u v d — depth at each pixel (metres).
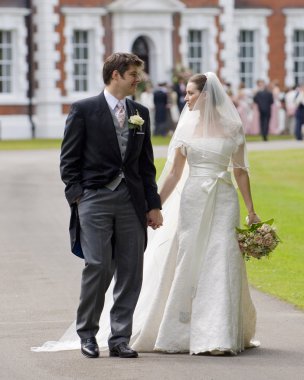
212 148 15.89
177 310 15.62
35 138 73.50
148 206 15.70
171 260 15.98
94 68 75.69
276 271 23.14
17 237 28.02
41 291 20.83
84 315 15.52
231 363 14.89
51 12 73.75
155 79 77.00
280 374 14.27
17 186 40.62
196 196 15.86
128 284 15.55
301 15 82.69
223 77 80.62
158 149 57.19
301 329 17.33
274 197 36.59
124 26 75.38
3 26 72.81
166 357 15.35
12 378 14.24
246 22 81.81
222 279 15.50
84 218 15.35
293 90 74.81
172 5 76.88
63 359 15.30
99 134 15.31
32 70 74.12
